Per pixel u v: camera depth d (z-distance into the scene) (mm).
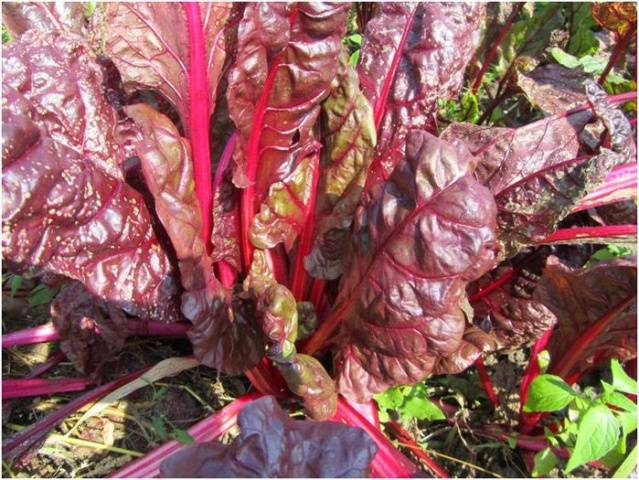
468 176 401
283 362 468
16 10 551
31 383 566
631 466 497
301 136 505
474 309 599
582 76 651
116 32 456
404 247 419
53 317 550
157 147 449
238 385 605
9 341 582
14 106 404
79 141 450
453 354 491
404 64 555
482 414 611
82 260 440
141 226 476
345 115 508
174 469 330
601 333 538
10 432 558
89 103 461
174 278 495
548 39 800
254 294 495
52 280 541
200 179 503
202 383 601
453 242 398
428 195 405
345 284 485
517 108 841
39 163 404
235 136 525
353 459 342
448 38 546
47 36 466
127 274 466
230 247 545
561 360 582
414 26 556
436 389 621
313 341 543
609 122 479
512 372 639
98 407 569
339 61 491
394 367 471
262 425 344
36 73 440
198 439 513
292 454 340
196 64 463
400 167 427
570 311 540
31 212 395
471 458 582
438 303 418
